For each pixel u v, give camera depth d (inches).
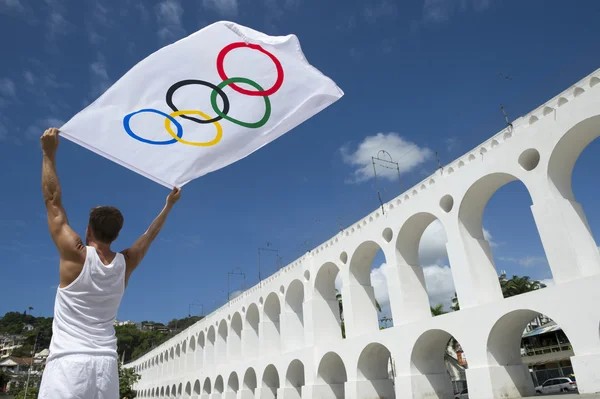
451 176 883.4
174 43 134.8
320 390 1169.4
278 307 1584.6
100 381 103.0
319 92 144.1
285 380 1325.0
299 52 143.2
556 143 703.1
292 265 1387.8
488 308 770.8
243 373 1632.6
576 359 634.8
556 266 686.5
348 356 1087.0
